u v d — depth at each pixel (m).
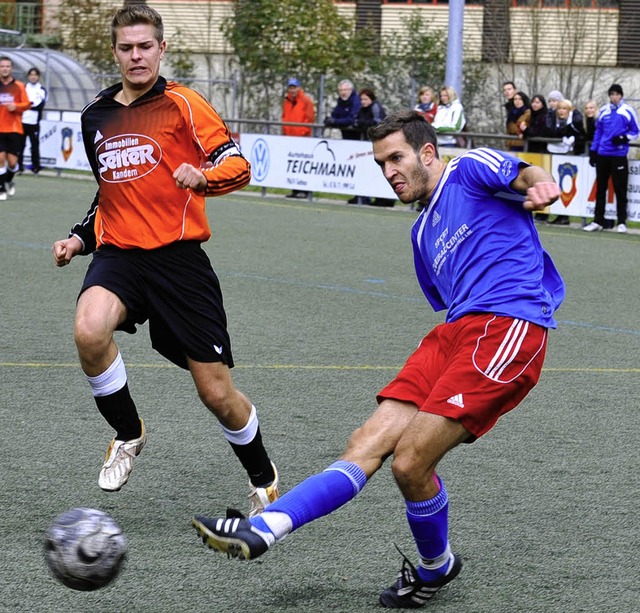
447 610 8.35
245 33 57.22
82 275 24.08
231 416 9.94
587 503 10.84
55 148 49.75
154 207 9.86
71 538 7.54
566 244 32.16
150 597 8.42
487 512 10.52
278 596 8.52
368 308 21.39
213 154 9.84
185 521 10.09
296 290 23.20
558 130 36.19
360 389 15.09
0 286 22.38
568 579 8.98
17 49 57.06
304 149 42.41
